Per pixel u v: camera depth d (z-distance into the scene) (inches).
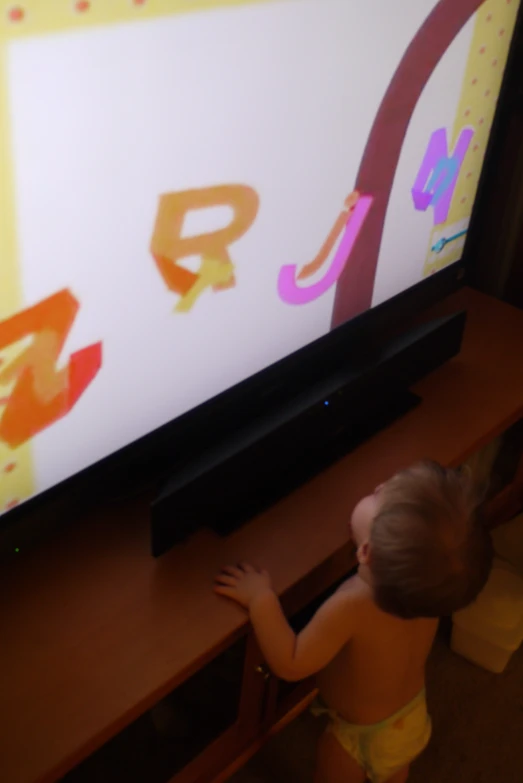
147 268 39.2
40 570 44.1
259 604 42.3
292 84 40.9
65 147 32.4
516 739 58.5
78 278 36.2
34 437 39.0
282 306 49.9
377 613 42.8
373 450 54.0
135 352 41.6
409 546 38.2
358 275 55.2
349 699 46.9
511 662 63.9
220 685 52.1
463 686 61.9
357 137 47.4
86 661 39.9
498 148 61.8
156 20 32.8
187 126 36.8
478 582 39.6
